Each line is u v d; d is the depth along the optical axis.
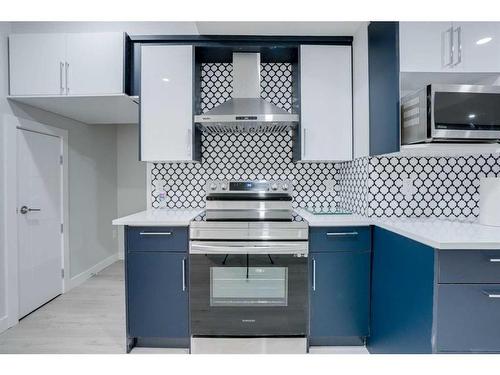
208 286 2.07
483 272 1.40
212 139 2.78
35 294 2.86
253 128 2.59
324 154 2.44
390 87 1.87
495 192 1.79
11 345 2.22
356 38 2.40
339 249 2.10
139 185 4.70
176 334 2.11
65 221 3.33
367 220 2.09
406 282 1.66
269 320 2.08
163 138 2.45
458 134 1.68
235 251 2.03
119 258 4.74
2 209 2.46
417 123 1.79
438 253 1.39
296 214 2.32
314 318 2.12
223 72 2.77
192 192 2.78
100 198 4.19
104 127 4.29
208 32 2.44
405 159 2.18
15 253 2.57
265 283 2.08
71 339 2.30
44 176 3.00
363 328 2.13
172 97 2.45
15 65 2.44
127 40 2.49
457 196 2.18
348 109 2.45
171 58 2.45
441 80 2.03
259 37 2.47
